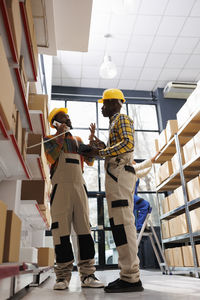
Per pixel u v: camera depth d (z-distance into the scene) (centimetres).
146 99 709
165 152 461
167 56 596
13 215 135
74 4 248
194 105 350
